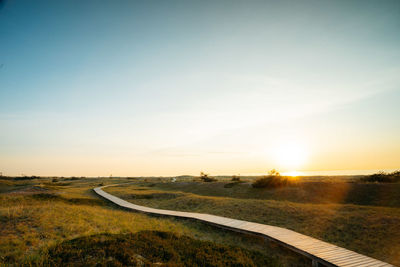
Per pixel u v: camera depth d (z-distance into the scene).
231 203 25.30
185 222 19.12
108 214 20.27
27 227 13.62
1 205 22.50
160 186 58.25
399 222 14.43
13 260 9.37
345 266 9.26
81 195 37.38
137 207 26.39
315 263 10.45
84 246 10.59
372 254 11.74
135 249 10.96
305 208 20.14
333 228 15.38
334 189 30.53
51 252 9.94
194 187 48.78
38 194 31.83
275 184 36.50
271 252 12.67
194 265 10.03
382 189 27.00
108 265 9.09
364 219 15.84
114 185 68.56
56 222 15.04
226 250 12.18
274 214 19.75
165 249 11.39
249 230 14.61
